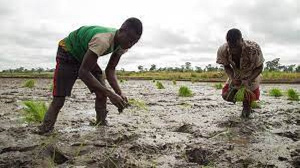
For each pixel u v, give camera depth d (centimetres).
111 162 338
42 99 973
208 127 526
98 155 360
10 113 657
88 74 404
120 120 590
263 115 650
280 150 396
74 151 376
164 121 588
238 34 532
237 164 350
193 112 707
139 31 402
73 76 449
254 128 519
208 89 1733
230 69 606
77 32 434
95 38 398
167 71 6569
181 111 725
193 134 477
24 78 3669
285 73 3600
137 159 355
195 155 386
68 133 454
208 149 391
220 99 1032
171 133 479
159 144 410
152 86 2028
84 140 416
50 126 455
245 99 605
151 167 334
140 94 1266
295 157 365
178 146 407
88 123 544
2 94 1162
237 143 428
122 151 376
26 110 578
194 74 4231
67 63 443
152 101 952
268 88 1934
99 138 428
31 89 1486
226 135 468
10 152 372
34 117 543
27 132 457
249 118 614
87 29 426
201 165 349
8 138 423
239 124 545
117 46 417
